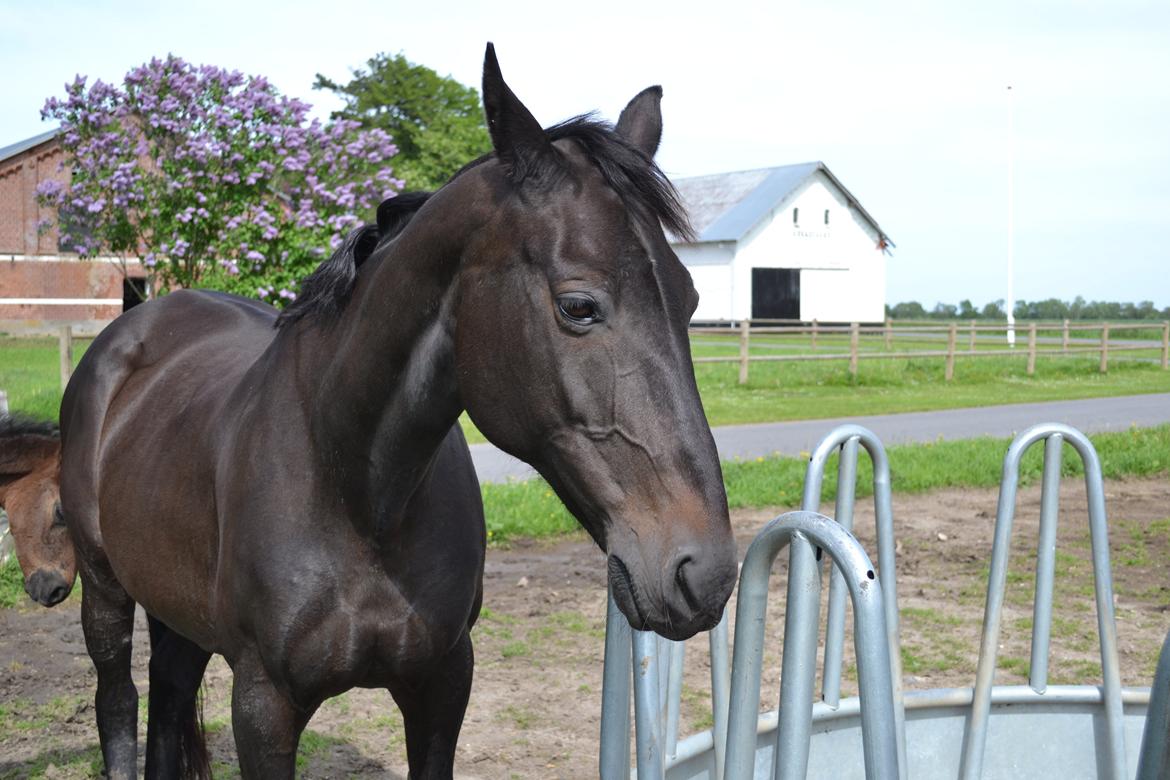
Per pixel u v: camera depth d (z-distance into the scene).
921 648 4.97
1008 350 20.50
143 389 2.96
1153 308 68.62
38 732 3.98
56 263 25.12
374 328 2.02
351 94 45.88
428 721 2.32
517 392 1.74
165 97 10.09
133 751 3.21
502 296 1.75
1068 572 6.40
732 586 1.58
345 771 3.67
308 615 2.07
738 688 1.90
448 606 2.18
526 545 7.04
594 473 1.66
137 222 10.39
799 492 8.23
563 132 1.84
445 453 2.29
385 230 2.23
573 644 5.05
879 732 1.53
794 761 1.74
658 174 1.76
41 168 25.02
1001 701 3.13
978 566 6.51
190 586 2.46
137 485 2.67
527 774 3.64
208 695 4.46
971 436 11.67
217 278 9.81
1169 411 14.50
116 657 3.18
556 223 1.70
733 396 16.33
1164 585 6.11
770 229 45.97
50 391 10.57
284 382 2.23
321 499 2.08
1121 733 3.07
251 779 2.20
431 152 44.22
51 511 3.93
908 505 8.35
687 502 1.60
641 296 1.66
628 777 2.29
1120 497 8.81
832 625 3.00
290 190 10.43
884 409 14.47
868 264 48.50
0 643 5.00
